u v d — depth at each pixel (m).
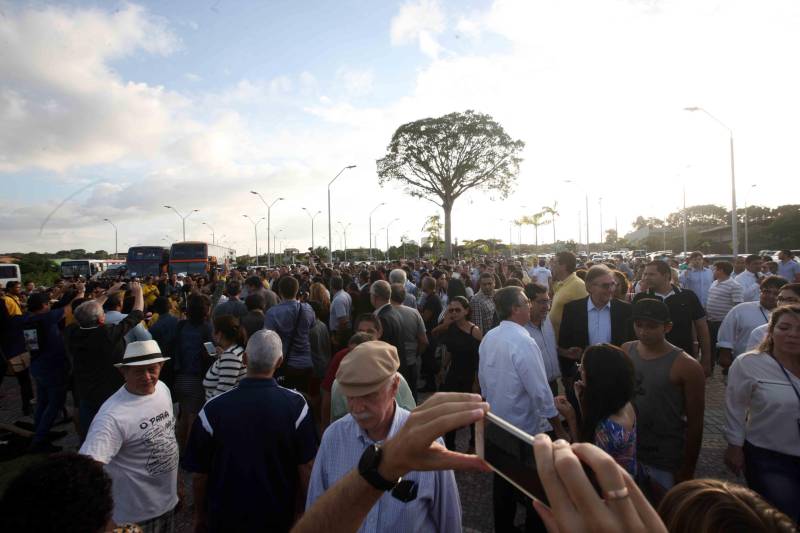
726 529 0.88
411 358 5.74
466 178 46.91
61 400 5.97
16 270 24.70
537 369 3.35
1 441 5.92
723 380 7.31
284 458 2.60
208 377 4.39
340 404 3.28
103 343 4.84
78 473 1.33
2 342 7.27
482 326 6.56
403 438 0.79
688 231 68.06
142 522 2.78
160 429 2.88
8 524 1.24
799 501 2.77
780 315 2.90
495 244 59.88
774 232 55.22
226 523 2.50
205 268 25.09
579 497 0.57
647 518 0.57
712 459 4.70
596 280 4.45
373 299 5.69
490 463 0.80
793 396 2.82
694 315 5.00
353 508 0.84
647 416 3.11
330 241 32.72
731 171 23.36
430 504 1.91
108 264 39.56
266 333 2.80
